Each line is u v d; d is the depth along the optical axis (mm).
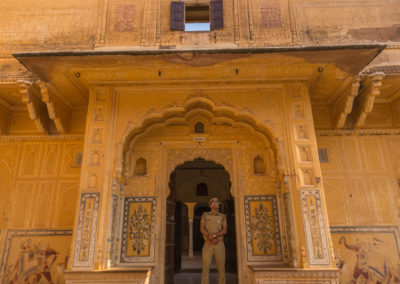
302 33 4363
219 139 4816
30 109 4496
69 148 5059
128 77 4281
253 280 3756
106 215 3824
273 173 4465
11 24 4594
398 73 4176
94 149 4074
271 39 4324
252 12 4461
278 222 4352
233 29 4379
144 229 4379
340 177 4770
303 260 3559
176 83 4367
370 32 4359
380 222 4547
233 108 4285
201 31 4383
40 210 4773
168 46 4285
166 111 4320
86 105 5160
